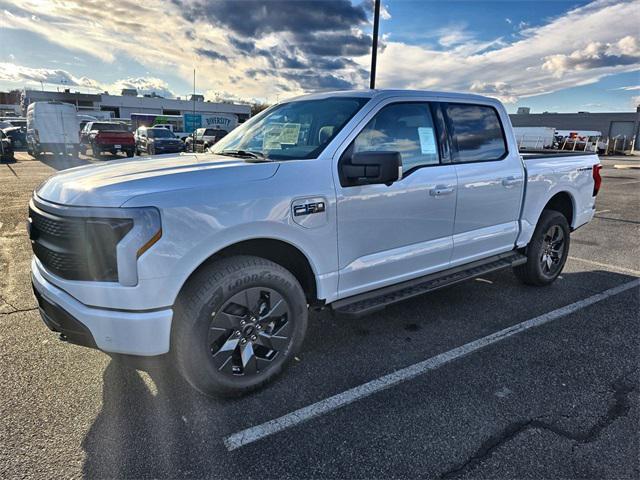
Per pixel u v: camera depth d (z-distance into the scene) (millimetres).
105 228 2367
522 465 2291
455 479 2201
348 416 2682
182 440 2463
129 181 2498
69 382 2996
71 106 22719
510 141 4352
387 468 2275
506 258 4461
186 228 2438
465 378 3100
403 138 3479
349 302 3236
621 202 11320
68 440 2451
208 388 2682
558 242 4980
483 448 2416
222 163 2879
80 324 2488
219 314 2635
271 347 2920
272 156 3248
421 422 2627
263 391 2926
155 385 2979
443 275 3857
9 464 2266
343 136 3125
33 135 22609
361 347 3545
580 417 2682
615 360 3357
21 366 3182
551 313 4234
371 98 3375
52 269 2633
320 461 2320
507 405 2797
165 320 2447
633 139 44562
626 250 6641
